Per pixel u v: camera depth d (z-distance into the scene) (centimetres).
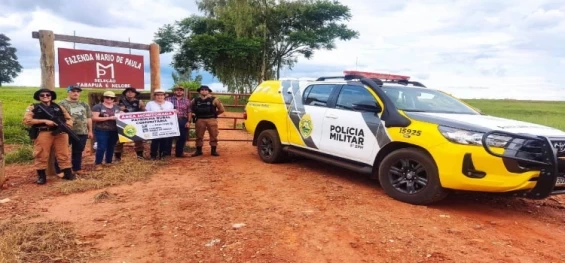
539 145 430
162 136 809
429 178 487
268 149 793
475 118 516
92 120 722
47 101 611
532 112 3184
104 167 719
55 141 624
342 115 614
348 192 563
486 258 347
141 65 848
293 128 716
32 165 756
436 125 488
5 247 345
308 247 364
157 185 600
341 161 623
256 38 3644
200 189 576
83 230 406
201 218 443
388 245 371
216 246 365
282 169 730
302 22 4009
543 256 357
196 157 860
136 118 777
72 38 736
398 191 523
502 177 435
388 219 444
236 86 4078
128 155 868
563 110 3834
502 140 437
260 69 4003
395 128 528
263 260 337
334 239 384
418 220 445
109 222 431
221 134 1277
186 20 3912
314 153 681
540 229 435
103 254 350
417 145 500
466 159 450
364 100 588
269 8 3756
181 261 336
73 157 677
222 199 521
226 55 3659
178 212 464
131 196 536
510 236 407
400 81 672
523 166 430
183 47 3969
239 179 644
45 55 682
